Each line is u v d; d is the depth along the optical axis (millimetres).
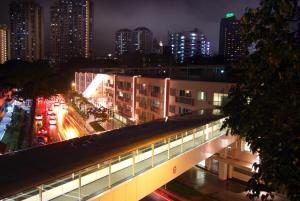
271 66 5094
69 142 14031
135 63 102625
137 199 12828
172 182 29719
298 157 4918
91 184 11516
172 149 16781
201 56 76875
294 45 4934
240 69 5828
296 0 4965
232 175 30172
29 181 9094
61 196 10508
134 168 12938
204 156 19047
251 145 5641
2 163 10875
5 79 84000
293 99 4812
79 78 94688
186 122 20234
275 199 18703
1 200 7984
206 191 27703
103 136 15352
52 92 78000
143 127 18047
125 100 53844
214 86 31438
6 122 59156
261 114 5238
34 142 42906
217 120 21328
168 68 64188
